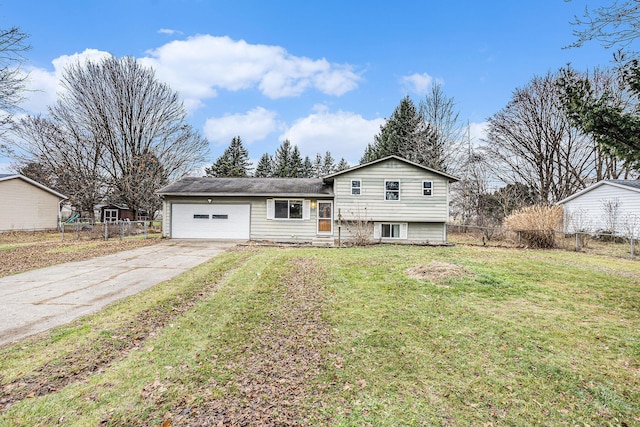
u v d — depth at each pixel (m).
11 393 2.95
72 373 3.30
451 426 2.61
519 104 25.53
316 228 15.45
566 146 24.09
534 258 10.50
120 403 2.84
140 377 3.25
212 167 46.16
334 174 15.13
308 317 4.98
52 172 22.91
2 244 13.70
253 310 5.28
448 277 7.09
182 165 26.50
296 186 16.72
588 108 4.83
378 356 3.77
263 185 16.92
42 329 4.42
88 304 5.55
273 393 3.05
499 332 4.42
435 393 3.06
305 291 6.38
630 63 4.91
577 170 24.02
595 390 3.11
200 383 3.18
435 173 15.18
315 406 2.86
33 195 20.92
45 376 3.24
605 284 6.93
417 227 15.45
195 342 4.09
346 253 11.24
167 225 15.70
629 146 4.79
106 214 28.73
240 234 15.54
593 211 17.70
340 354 3.82
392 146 32.44
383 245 14.03
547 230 13.59
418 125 29.14
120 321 4.70
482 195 24.97
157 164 24.59
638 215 15.34
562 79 5.28
